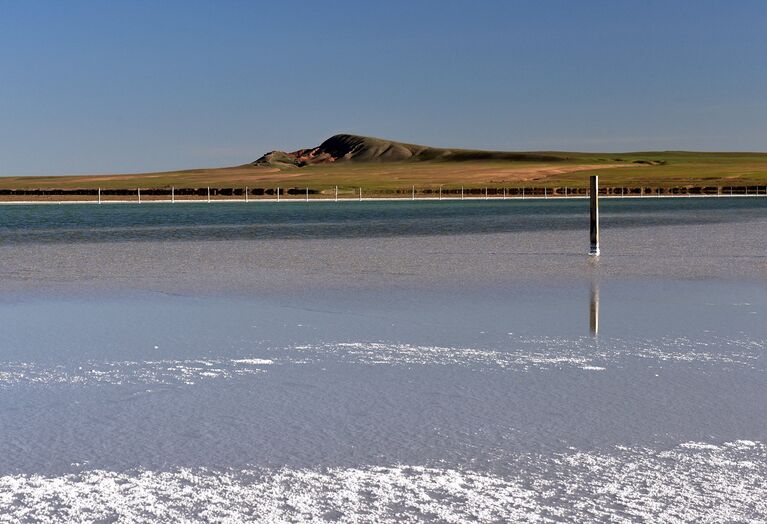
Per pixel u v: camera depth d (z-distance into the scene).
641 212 60.78
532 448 6.96
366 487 6.18
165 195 148.00
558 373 9.43
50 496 6.07
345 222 48.44
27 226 46.06
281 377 9.34
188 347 11.04
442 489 6.14
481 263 22.23
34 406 8.24
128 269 21.14
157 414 7.96
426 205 90.69
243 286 17.48
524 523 5.59
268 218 56.03
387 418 7.79
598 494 6.04
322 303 14.98
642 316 13.30
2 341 11.53
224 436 7.31
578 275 19.22
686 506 5.83
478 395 8.55
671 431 7.35
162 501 5.98
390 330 12.20
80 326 12.70
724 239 30.50
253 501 5.96
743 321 12.73
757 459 6.67
